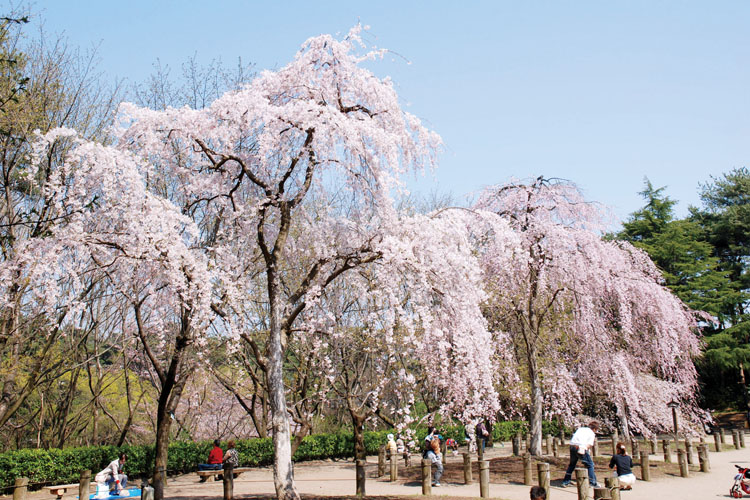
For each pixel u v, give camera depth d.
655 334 16.08
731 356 28.94
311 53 11.08
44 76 14.51
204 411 20.92
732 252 35.69
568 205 15.44
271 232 12.55
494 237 13.00
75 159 9.49
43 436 17.28
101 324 17.38
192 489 13.27
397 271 10.70
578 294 14.84
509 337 16.55
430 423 13.90
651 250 31.28
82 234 9.27
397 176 10.66
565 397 16.03
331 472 16.80
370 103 11.38
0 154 13.84
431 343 11.57
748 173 36.97
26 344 15.32
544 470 10.71
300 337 15.34
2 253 13.26
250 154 11.45
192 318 10.39
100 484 11.87
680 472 14.31
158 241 9.45
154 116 10.26
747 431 28.16
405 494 11.59
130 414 16.45
